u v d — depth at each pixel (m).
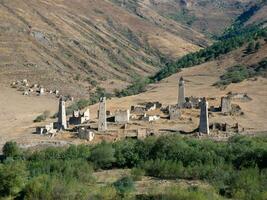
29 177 63.69
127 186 58.81
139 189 59.62
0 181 58.44
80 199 55.59
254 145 74.75
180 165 67.50
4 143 99.81
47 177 61.03
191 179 64.75
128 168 74.12
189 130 102.75
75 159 75.25
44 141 98.81
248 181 57.88
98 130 104.06
